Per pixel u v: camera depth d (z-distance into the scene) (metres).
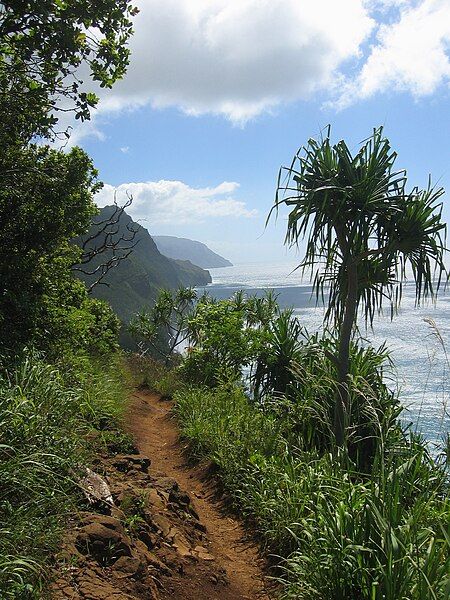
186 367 12.09
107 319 12.69
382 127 6.54
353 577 3.05
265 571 4.11
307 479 4.60
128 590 3.00
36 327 6.88
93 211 9.05
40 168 7.02
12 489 3.04
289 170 6.71
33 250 7.07
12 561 2.48
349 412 5.28
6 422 3.52
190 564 3.80
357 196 6.43
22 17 4.84
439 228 6.41
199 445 6.77
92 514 3.58
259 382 8.82
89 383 6.79
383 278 6.95
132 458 5.45
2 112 5.70
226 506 5.37
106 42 5.47
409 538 2.87
